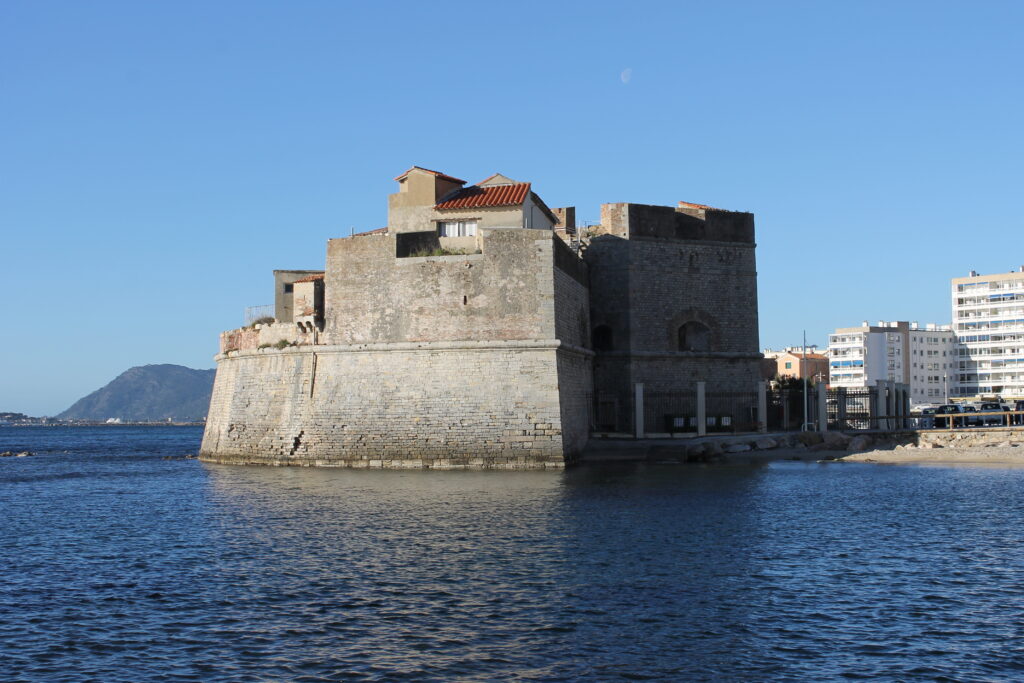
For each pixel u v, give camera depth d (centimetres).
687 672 1920
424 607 2389
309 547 3161
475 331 5450
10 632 2238
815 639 2116
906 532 3353
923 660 1978
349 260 5716
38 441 17000
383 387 5550
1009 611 2320
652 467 5544
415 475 5125
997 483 4772
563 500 4116
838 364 18325
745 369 7025
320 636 2169
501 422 5353
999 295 17375
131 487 5409
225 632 2214
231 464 6362
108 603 2489
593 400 6562
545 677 1900
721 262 6994
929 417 7625
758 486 4612
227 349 6719
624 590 2528
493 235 5466
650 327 6731
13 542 3472
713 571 2739
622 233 6700
